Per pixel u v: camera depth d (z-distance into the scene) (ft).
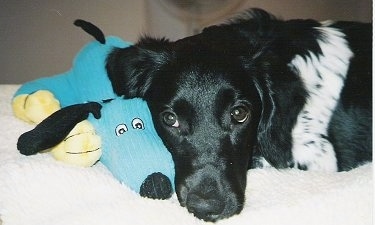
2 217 1.40
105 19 3.26
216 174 1.47
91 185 1.43
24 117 1.76
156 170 1.44
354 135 1.81
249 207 1.42
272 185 1.53
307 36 1.86
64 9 3.37
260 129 1.73
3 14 3.37
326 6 3.34
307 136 1.77
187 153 1.52
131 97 1.70
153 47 1.79
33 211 1.39
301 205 1.36
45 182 1.42
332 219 1.34
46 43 3.22
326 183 1.48
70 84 1.80
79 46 3.25
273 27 1.86
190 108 1.53
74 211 1.36
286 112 1.72
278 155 1.73
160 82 1.63
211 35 1.79
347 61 1.85
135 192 1.44
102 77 1.76
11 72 3.10
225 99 1.54
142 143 1.45
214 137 1.53
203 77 1.55
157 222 1.33
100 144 1.47
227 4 2.74
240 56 1.68
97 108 1.49
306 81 1.78
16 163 1.46
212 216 1.38
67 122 1.44
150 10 2.96
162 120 1.57
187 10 2.82
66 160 1.48
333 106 1.80
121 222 1.32
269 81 1.70
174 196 1.50
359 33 1.92
